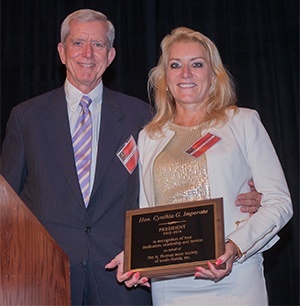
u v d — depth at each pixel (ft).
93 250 9.11
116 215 9.35
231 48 15.02
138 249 8.12
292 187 14.44
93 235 9.17
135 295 9.32
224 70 9.23
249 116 8.87
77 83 9.99
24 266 6.49
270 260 14.40
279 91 14.84
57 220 9.20
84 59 9.84
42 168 9.41
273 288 14.34
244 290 8.30
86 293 9.10
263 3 15.20
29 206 9.45
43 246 6.76
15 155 9.66
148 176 8.95
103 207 9.30
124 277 7.99
